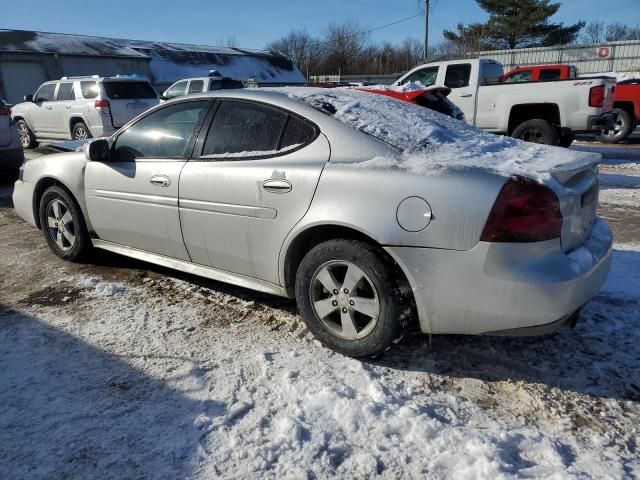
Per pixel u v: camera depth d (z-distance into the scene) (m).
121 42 33.84
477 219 2.58
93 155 4.05
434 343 3.27
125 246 4.23
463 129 3.54
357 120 3.17
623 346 3.20
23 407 2.64
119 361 3.06
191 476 2.20
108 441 2.40
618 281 4.14
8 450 2.35
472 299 2.66
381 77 37.28
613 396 2.74
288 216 3.11
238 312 3.71
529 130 10.26
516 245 2.56
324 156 3.08
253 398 2.69
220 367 2.99
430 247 2.69
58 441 2.40
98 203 4.22
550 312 2.59
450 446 2.35
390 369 2.99
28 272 4.50
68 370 2.97
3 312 3.71
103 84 12.55
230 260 3.51
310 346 3.22
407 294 2.86
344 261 2.96
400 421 2.50
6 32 28.53
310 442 2.38
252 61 39.25
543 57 26.16
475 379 2.90
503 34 40.56
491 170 2.66
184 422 2.52
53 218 4.73
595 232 3.12
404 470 2.23
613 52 24.45
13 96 25.92
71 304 3.84
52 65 26.98
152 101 13.49
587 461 2.27
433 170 2.73
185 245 3.72
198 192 3.51
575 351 3.16
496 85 10.56
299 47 56.16
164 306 3.80
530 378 2.90
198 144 3.63
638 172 9.15
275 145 3.29
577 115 9.78
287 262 3.23
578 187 2.85
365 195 2.85
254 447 2.35
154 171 3.79
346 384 2.81
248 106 3.49
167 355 3.13
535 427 2.50
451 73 11.22
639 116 13.01
